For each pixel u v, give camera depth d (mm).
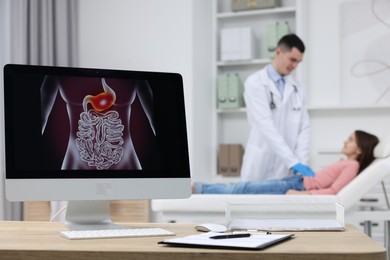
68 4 4957
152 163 1650
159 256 1143
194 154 4695
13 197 1517
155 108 1679
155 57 4871
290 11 4844
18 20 4418
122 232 1432
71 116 1593
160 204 3254
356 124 4719
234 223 1588
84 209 1624
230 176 4902
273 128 3889
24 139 1543
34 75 1578
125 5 4965
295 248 1178
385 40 4695
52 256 1167
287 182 3678
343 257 1113
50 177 1549
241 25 5133
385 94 4680
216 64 5078
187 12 4766
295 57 3902
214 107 5055
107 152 1610
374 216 3088
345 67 4773
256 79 4035
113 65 4984
